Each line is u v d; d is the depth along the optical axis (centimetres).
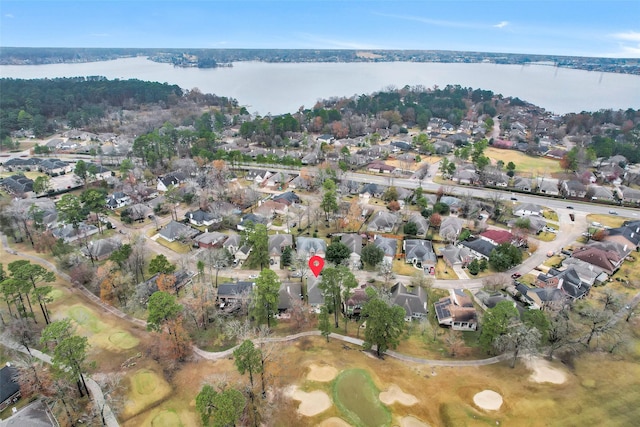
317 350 8094
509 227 13938
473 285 10800
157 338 8269
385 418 6438
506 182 17825
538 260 11875
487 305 9669
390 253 11775
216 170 18038
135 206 14775
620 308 9512
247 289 10056
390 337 7662
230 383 6875
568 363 7875
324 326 8269
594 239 12825
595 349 8231
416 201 15688
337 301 9281
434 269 11394
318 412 6525
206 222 14088
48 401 6775
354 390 6931
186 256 11862
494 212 14725
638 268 11438
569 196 16512
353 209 13988
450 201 15425
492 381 7300
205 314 9100
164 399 6956
